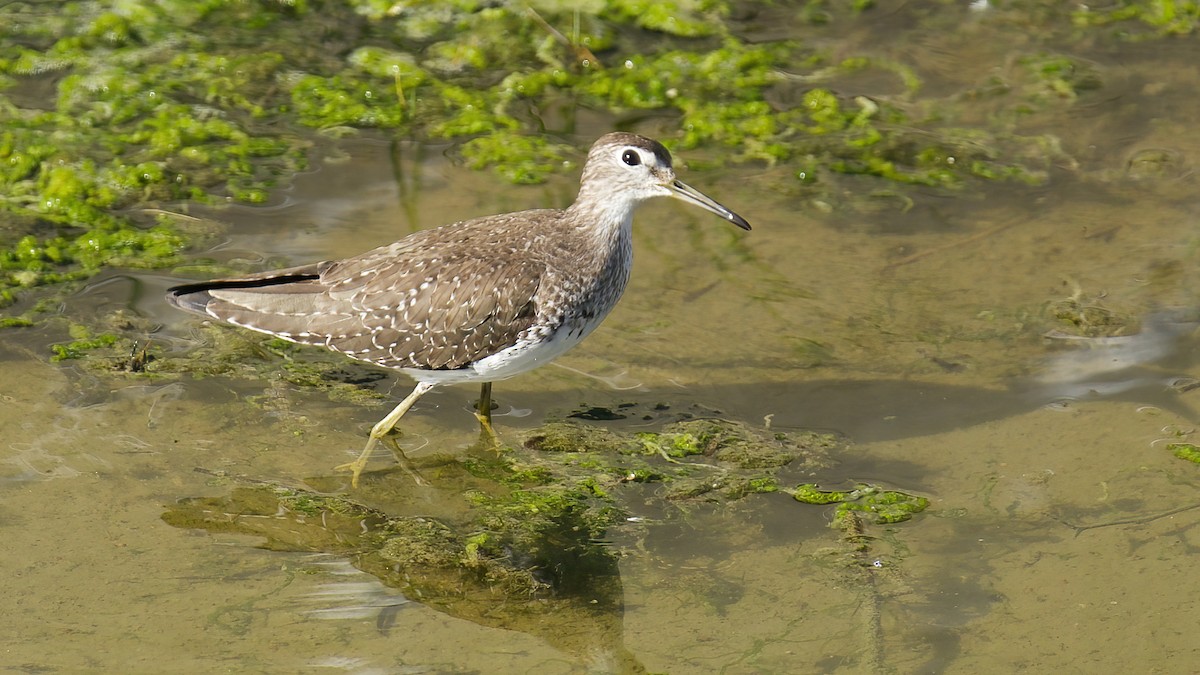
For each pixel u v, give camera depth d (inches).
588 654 356.2
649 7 703.7
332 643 354.0
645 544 402.6
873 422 457.1
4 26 663.8
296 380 471.5
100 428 434.6
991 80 662.5
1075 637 364.5
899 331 503.2
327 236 536.4
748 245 550.0
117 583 369.7
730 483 429.4
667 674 349.4
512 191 571.8
